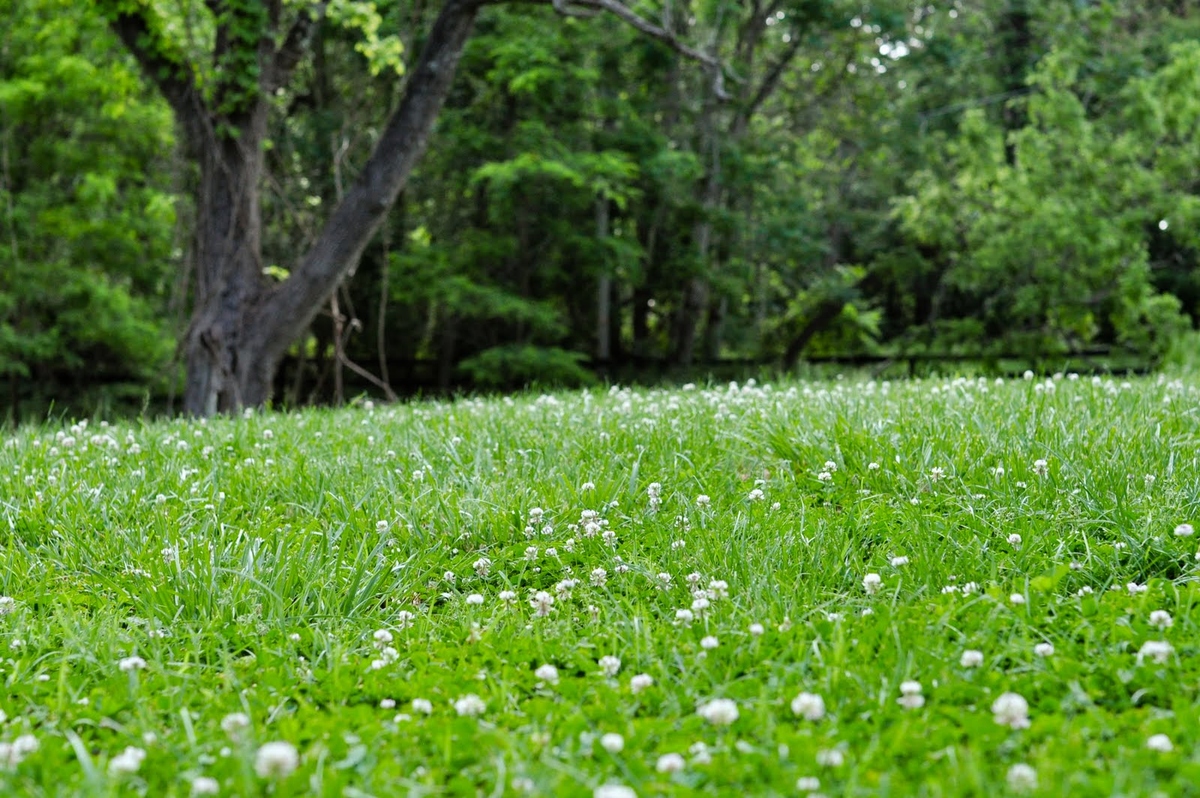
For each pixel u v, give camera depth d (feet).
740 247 91.81
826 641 10.77
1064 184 68.39
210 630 12.21
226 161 44.91
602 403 24.68
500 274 84.23
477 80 78.07
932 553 13.15
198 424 24.73
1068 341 76.02
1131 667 9.67
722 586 11.97
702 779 7.82
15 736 9.22
